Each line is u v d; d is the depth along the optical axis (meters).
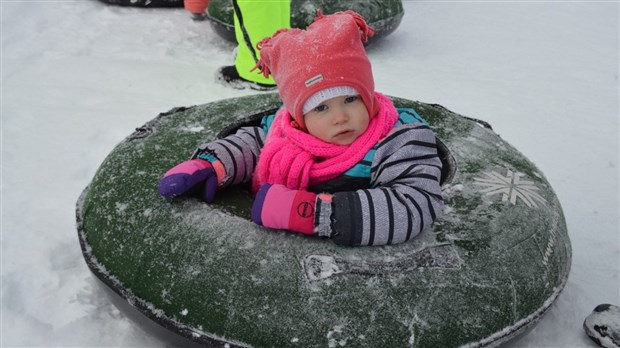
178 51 4.52
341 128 1.67
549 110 3.73
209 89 3.86
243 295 1.53
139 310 1.64
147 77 4.01
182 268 1.61
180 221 1.71
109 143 3.19
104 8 5.43
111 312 2.07
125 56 4.38
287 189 1.64
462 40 4.89
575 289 2.25
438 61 4.43
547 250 1.76
